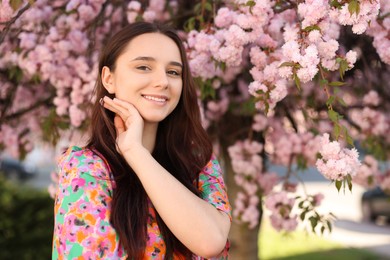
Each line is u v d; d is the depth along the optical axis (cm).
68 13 274
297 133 312
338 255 734
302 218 259
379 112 304
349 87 325
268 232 887
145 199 155
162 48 163
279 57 222
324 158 182
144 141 172
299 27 192
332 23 229
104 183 151
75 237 143
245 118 335
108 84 168
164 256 154
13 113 331
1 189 533
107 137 162
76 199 146
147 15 268
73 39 277
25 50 274
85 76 280
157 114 162
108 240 145
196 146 180
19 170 1539
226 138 337
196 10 251
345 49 297
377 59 301
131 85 161
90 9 270
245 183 305
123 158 160
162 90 162
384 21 226
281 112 319
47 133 294
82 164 152
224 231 154
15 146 327
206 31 240
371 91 303
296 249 764
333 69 196
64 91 294
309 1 185
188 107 176
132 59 161
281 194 279
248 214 302
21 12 246
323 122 310
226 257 169
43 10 277
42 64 273
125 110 162
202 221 148
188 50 239
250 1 207
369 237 896
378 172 325
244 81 308
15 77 321
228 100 321
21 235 518
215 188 173
